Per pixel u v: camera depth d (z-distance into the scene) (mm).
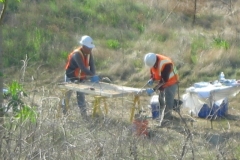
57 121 12359
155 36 39875
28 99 13133
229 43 37844
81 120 13156
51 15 41406
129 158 12328
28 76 17922
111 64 33656
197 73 32250
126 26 41875
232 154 12938
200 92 23375
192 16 45969
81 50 23078
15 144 11844
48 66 32281
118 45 37281
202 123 21672
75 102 20797
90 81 22828
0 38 13047
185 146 12602
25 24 38281
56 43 35906
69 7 43156
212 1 49188
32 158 11477
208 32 42656
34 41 35469
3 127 11812
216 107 23203
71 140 12156
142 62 33781
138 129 13930
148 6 46344
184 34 40219
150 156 12633
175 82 22609
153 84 25359
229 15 45781
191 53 35406
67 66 23359
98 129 12844
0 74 12359
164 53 35312
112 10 44625
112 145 12359
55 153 11734
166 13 45562
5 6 12547
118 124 13398
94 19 42719
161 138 13812
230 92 24047
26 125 11969
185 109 24312
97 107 20016
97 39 38781
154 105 22234
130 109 20891
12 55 33469
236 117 23734
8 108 11977
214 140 14219
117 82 31516
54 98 13281
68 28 39750
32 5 41750
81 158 11906
